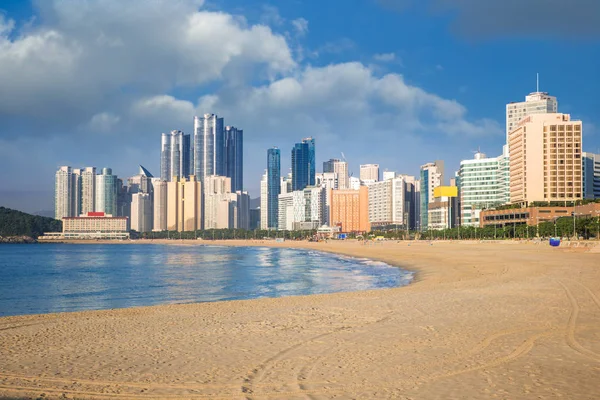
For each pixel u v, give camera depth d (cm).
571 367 1662
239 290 5906
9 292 6019
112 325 2739
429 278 6581
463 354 1869
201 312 3241
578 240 15888
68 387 1562
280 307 3378
